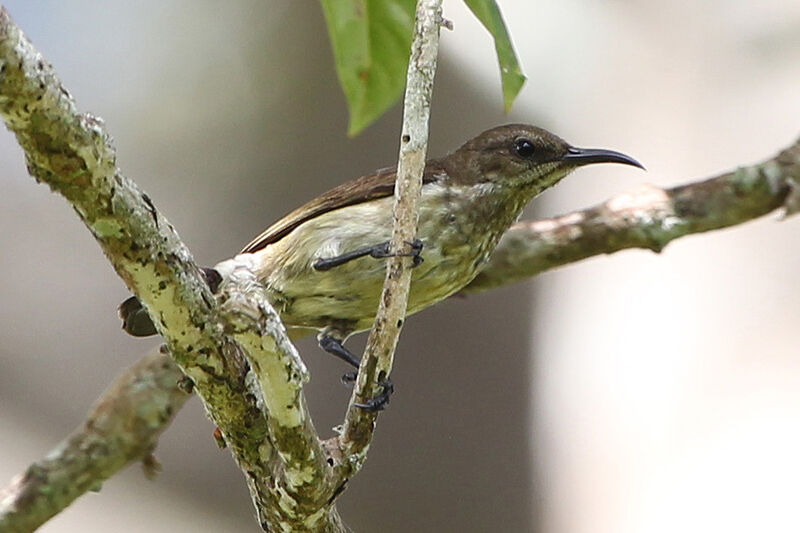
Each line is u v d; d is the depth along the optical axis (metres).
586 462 12.12
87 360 12.90
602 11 13.29
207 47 12.98
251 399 6.54
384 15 7.98
